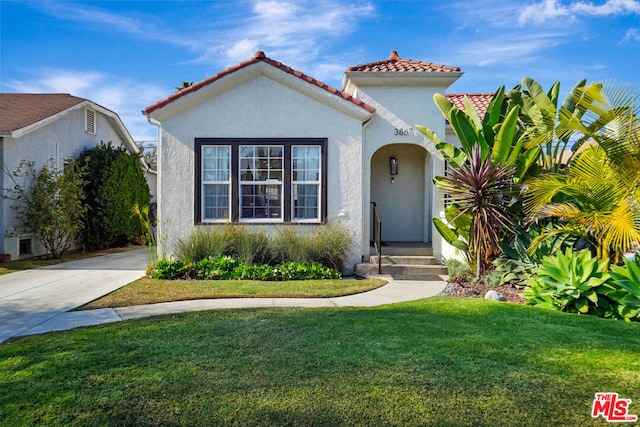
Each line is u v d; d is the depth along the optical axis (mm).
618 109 6637
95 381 3676
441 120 11195
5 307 6957
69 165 15328
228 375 3773
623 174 6637
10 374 3859
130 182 18250
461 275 8984
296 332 5074
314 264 9711
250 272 9367
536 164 9125
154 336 4965
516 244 8453
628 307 5723
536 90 9172
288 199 10883
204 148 10914
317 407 3191
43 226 13477
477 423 2980
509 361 4078
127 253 16188
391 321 5590
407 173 12781
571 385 3553
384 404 3229
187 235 10750
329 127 10906
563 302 6148
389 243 12203
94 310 6738
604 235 6777
